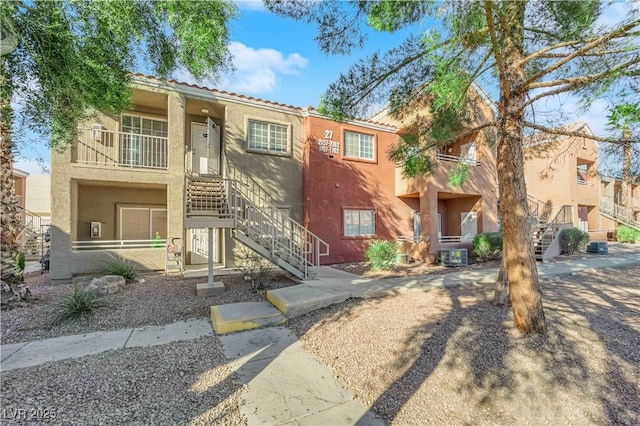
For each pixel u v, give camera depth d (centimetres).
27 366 360
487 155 1352
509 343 384
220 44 507
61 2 417
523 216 429
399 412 285
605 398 284
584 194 1802
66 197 808
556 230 1320
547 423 262
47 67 462
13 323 502
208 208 902
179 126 940
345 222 1216
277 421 272
